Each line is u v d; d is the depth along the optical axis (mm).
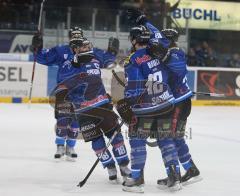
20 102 23516
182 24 29891
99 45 26719
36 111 20516
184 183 9023
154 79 8312
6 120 17719
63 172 9969
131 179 8453
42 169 10219
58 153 11156
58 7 26766
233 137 15289
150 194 8359
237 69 25359
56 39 26531
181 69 8617
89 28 26750
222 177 9844
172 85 8758
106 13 26922
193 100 24859
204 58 27922
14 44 26672
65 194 8273
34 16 27047
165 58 8367
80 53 9156
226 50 30344
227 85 25312
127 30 26969
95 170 10188
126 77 8438
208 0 30078
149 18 27391
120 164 8898
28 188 8641
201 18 30094
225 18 30422
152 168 10500
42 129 15859
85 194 8289
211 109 23281
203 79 25031
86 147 12758
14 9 27078
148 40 8359
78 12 26812
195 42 30156
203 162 11367
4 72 23344
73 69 9273
